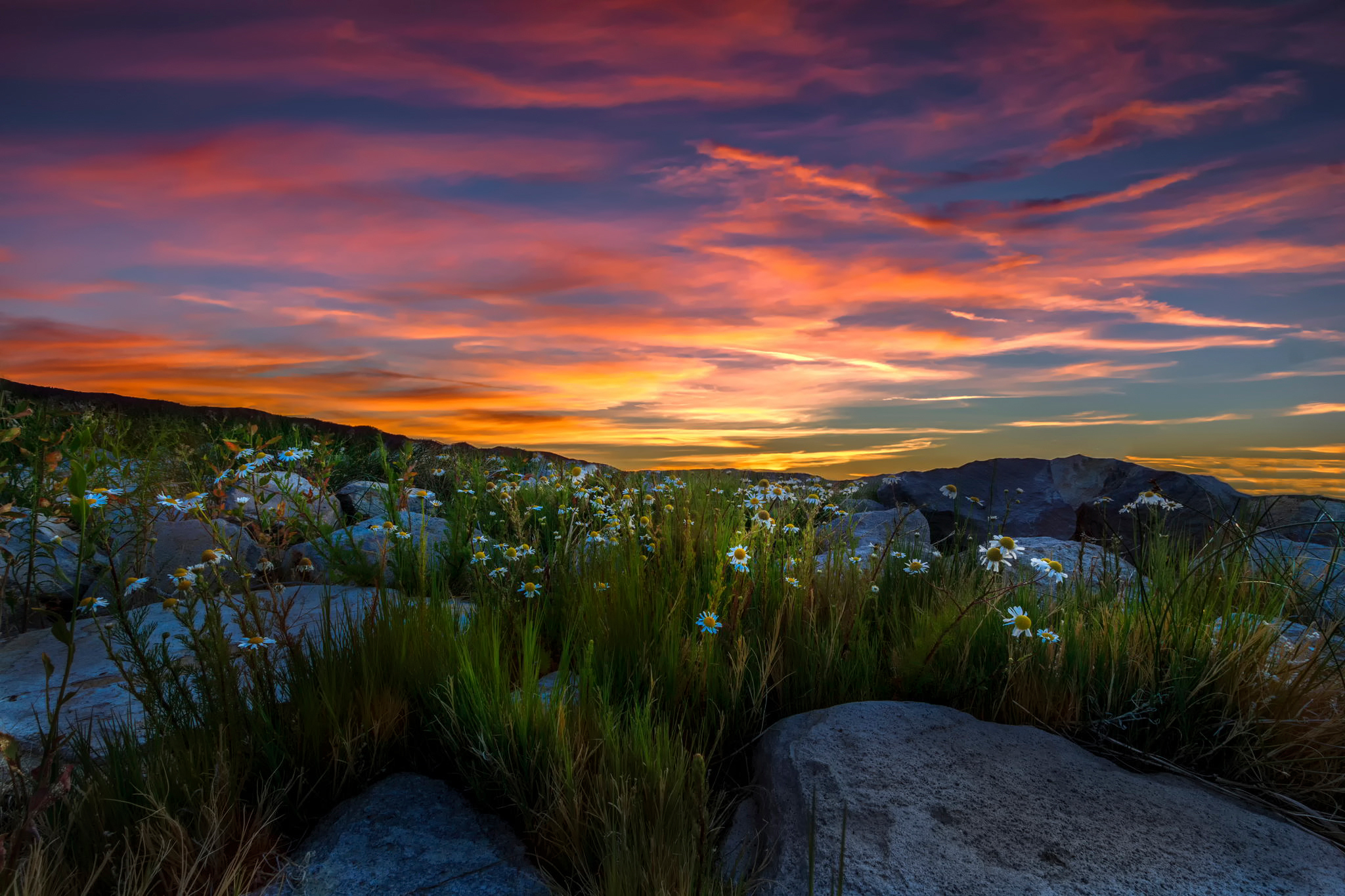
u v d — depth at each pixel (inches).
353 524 249.4
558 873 90.6
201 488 193.6
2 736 84.7
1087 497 343.6
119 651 144.9
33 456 164.1
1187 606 132.3
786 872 83.4
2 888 73.0
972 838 86.0
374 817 98.3
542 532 228.5
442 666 119.0
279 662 132.5
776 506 224.4
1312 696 107.7
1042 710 119.4
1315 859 83.0
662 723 112.7
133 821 88.6
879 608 158.7
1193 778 103.7
